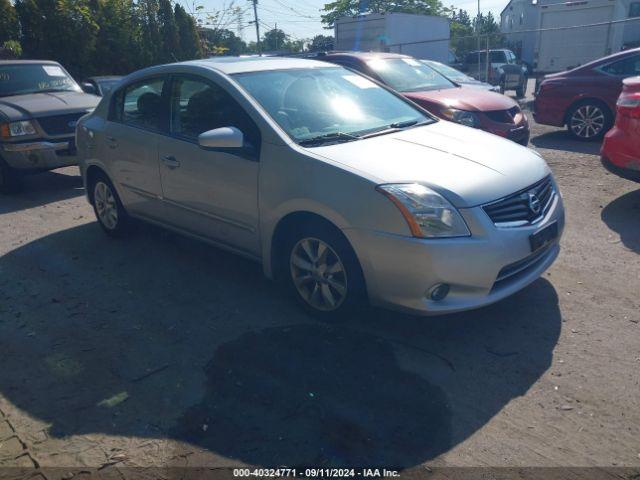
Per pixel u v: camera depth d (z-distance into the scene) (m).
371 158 3.62
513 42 39.84
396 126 4.40
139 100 5.00
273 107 4.08
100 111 5.47
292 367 3.35
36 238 5.87
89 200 5.88
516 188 3.54
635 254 4.71
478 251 3.26
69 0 15.85
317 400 3.04
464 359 3.37
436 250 3.20
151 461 2.67
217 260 5.04
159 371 3.39
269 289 4.41
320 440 2.75
